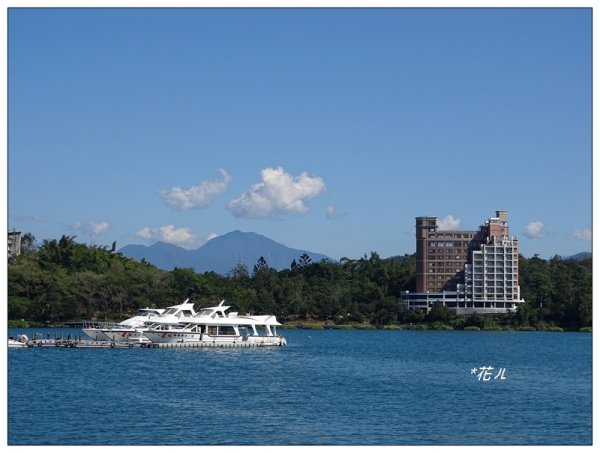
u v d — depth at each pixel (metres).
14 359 133.25
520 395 99.38
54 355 140.88
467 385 109.31
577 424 80.75
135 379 110.75
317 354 158.38
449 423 81.00
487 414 85.81
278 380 112.75
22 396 93.94
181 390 101.06
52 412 83.88
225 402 92.06
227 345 161.38
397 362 144.50
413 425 79.94
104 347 155.62
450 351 177.25
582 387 107.69
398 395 98.94
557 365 141.75
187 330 158.38
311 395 98.38
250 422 80.12
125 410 85.56
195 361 136.00
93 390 99.56
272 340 166.62
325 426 78.88
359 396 97.94
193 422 79.62
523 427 79.31
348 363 140.62
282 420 81.44
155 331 157.00
